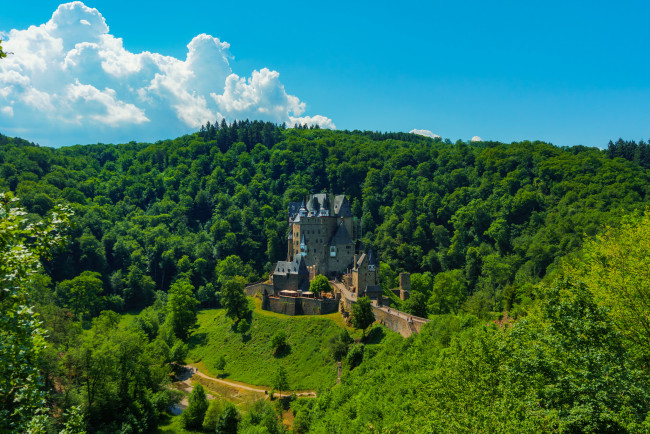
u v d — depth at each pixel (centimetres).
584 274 4775
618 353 2444
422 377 4772
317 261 13000
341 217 13438
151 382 8038
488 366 3031
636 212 5284
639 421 2130
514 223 19975
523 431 2116
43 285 11850
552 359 2525
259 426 6550
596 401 2191
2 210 1970
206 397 8319
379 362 7269
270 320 10819
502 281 15350
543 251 16025
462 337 4938
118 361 7169
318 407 6906
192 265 18150
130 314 15425
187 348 11094
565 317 2533
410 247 19050
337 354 8781
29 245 2072
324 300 10719
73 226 2192
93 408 6475
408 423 3481
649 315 3091
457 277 15812
